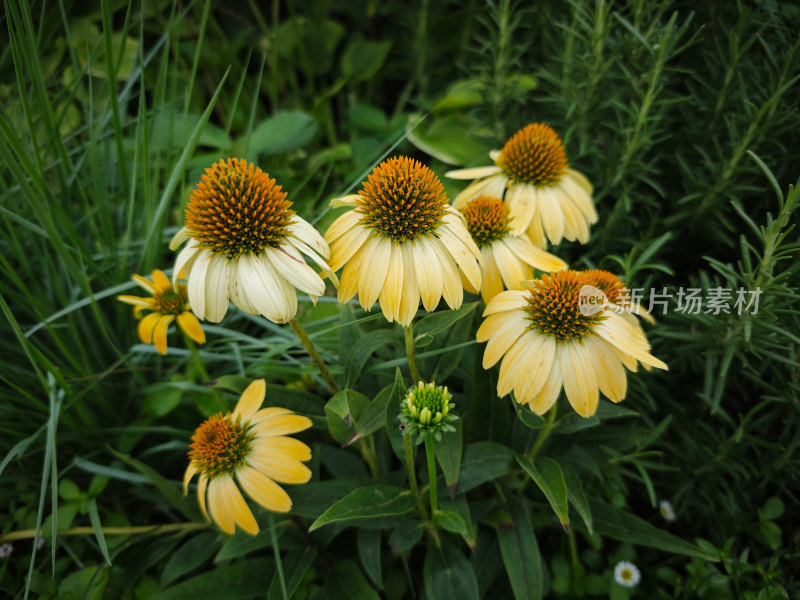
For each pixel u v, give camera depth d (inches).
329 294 14.8
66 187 13.9
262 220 8.3
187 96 12.6
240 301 8.3
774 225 9.8
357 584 10.7
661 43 11.3
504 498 10.9
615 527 11.3
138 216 15.4
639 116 12.2
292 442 9.4
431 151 16.6
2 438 12.4
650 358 8.5
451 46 20.5
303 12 22.5
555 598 12.4
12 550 12.6
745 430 12.7
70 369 13.6
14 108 15.1
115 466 13.1
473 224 9.9
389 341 10.5
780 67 12.3
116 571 11.8
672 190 14.6
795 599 12.1
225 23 22.5
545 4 17.0
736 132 12.2
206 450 9.2
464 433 11.6
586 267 14.0
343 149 18.3
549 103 15.6
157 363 14.0
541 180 10.9
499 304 9.1
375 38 23.7
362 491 9.6
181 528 12.0
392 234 8.6
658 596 12.5
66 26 13.8
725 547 11.9
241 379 10.5
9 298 14.1
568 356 8.7
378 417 9.4
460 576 10.1
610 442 11.8
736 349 11.6
